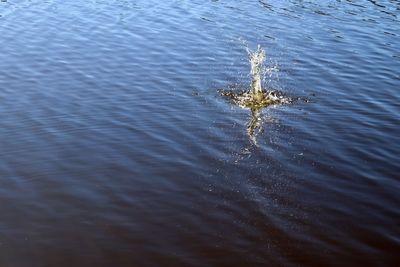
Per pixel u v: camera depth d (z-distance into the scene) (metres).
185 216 12.03
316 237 11.34
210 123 16.25
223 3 29.12
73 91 18.36
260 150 14.66
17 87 18.61
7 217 11.94
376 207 12.29
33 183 13.16
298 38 23.81
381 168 13.80
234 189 12.96
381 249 11.00
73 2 28.95
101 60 21.11
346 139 15.28
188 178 13.41
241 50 22.38
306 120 16.44
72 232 11.51
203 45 22.84
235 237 11.36
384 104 17.52
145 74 19.86
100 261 10.71
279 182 13.22
